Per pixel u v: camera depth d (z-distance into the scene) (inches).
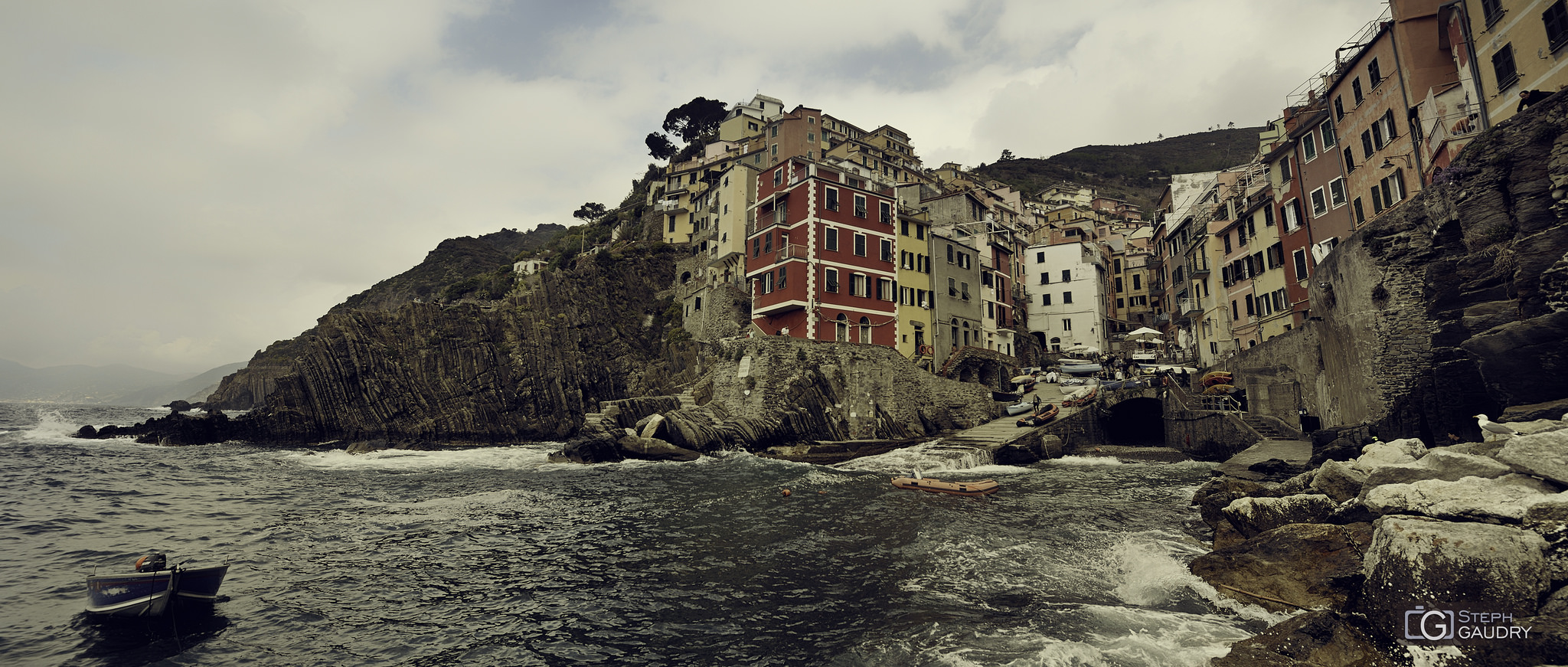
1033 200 5900.6
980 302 2736.2
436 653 458.6
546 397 2518.5
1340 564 450.9
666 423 1774.1
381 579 628.1
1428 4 1226.6
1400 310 892.6
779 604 541.0
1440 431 820.6
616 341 2790.4
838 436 1793.8
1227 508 637.3
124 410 6752.0
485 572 647.8
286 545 763.4
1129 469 1449.3
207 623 516.7
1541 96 746.2
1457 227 823.7
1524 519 353.7
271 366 5570.9
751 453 1715.1
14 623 520.4
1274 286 1845.5
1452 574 350.0
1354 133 1434.5
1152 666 390.0
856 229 2171.5
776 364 1798.7
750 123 4138.8
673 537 786.2
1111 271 3686.0
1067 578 594.2
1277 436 1471.5
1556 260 641.0
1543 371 610.9
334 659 452.8
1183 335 2662.4
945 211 3051.2
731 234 2645.2
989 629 464.4
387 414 2265.0
